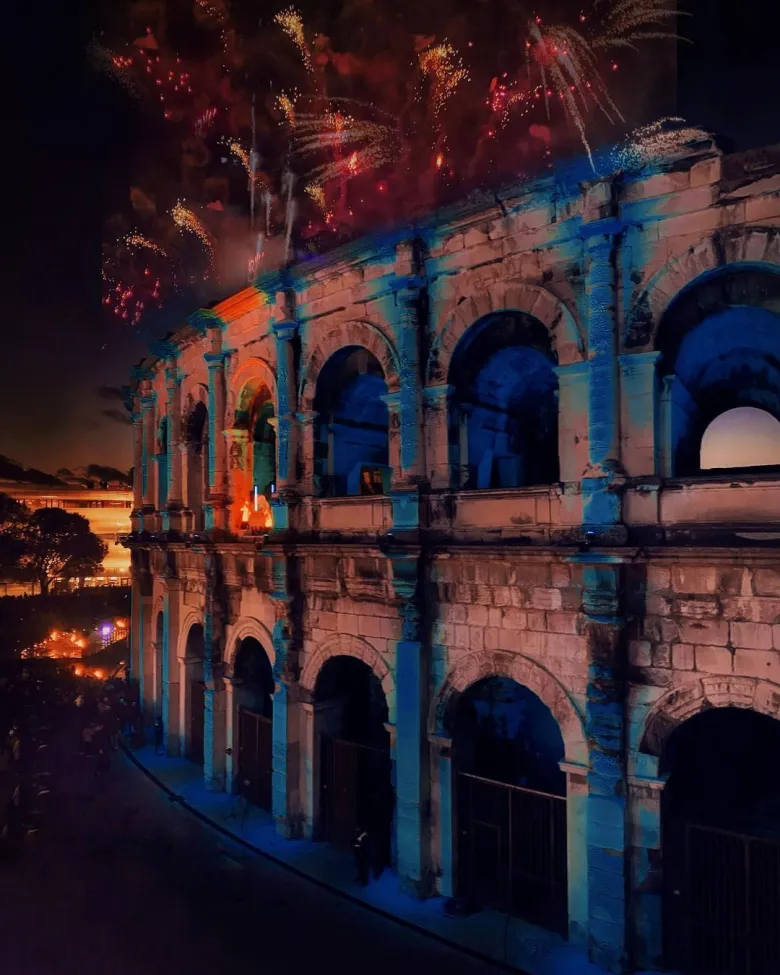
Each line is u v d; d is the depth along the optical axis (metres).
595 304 16.00
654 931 14.94
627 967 14.94
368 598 20.89
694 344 16.78
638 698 15.40
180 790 27.08
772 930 14.07
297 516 23.53
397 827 19.14
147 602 36.47
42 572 69.19
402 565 18.88
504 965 15.48
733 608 14.37
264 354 25.70
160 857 21.42
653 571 15.31
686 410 17.75
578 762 16.14
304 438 23.58
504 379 20.50
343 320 22.14
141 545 35.16
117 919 17.78
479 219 18.30
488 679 20.41
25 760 27.22
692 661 14.80
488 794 18.25
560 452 16.92
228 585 27.00
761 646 14.02
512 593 17.50
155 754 31.64
